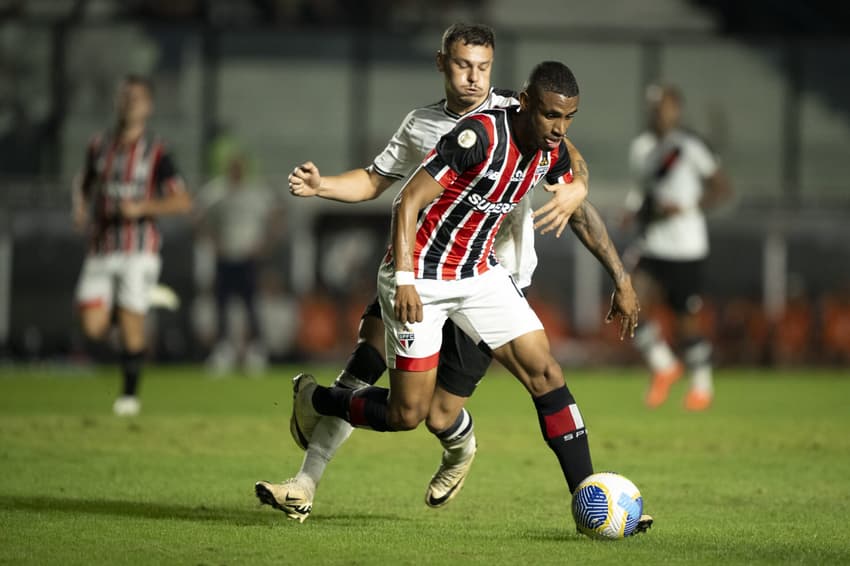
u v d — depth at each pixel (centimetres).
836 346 6662
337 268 6562
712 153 4212
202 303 6369
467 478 2495
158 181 3697
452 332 1941
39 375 5522
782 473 2602
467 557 1639
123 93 3666
